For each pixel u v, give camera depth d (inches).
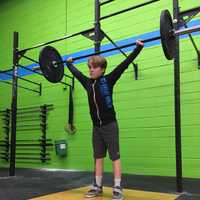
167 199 102.0
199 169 142.6
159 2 165.2
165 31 95.4
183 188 119.8
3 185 134.2
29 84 215.5
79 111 188.7
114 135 103.4
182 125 149.0
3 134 226.4
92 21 192.2
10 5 239.3
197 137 144.9
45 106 205.3
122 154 166.7
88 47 191.8
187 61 151.7
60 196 108.7
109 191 115.7
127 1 177.2
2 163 224.4
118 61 175.6
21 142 214.4
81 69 190.7
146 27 168.6
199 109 146.0
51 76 127.0
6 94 229.8
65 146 190.7
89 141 182.7
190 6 155.5
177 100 115.5
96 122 106.0
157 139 157.1
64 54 201.3
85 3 197.0
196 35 150.9
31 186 131.1
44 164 201.2
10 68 231.3
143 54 165.6
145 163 159.3
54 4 212.2
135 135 164.2
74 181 144.3
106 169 170.2
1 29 242.5
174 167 150.5
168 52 97.9
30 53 219.0
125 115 168.6
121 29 177.5
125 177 150.2
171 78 156.1
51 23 212.1
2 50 239.3
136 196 106.7
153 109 160.1
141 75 165.5
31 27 223.0
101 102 103.7
